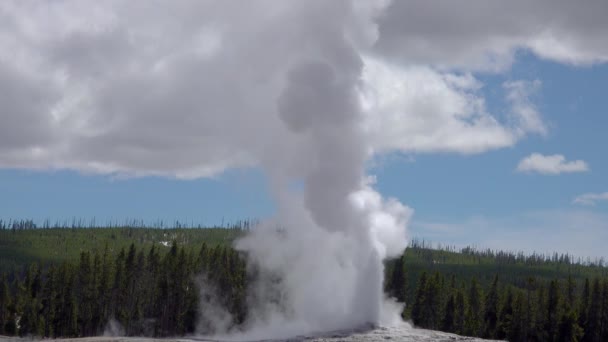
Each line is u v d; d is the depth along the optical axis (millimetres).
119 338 67562
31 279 144000
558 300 119812
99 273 127875
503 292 137875
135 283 127812
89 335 124875
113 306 126438
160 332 122250
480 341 58719
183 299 121750
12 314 134000
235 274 120812
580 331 117000
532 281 127750
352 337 59344
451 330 121438
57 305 125500
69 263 134000
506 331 120125
